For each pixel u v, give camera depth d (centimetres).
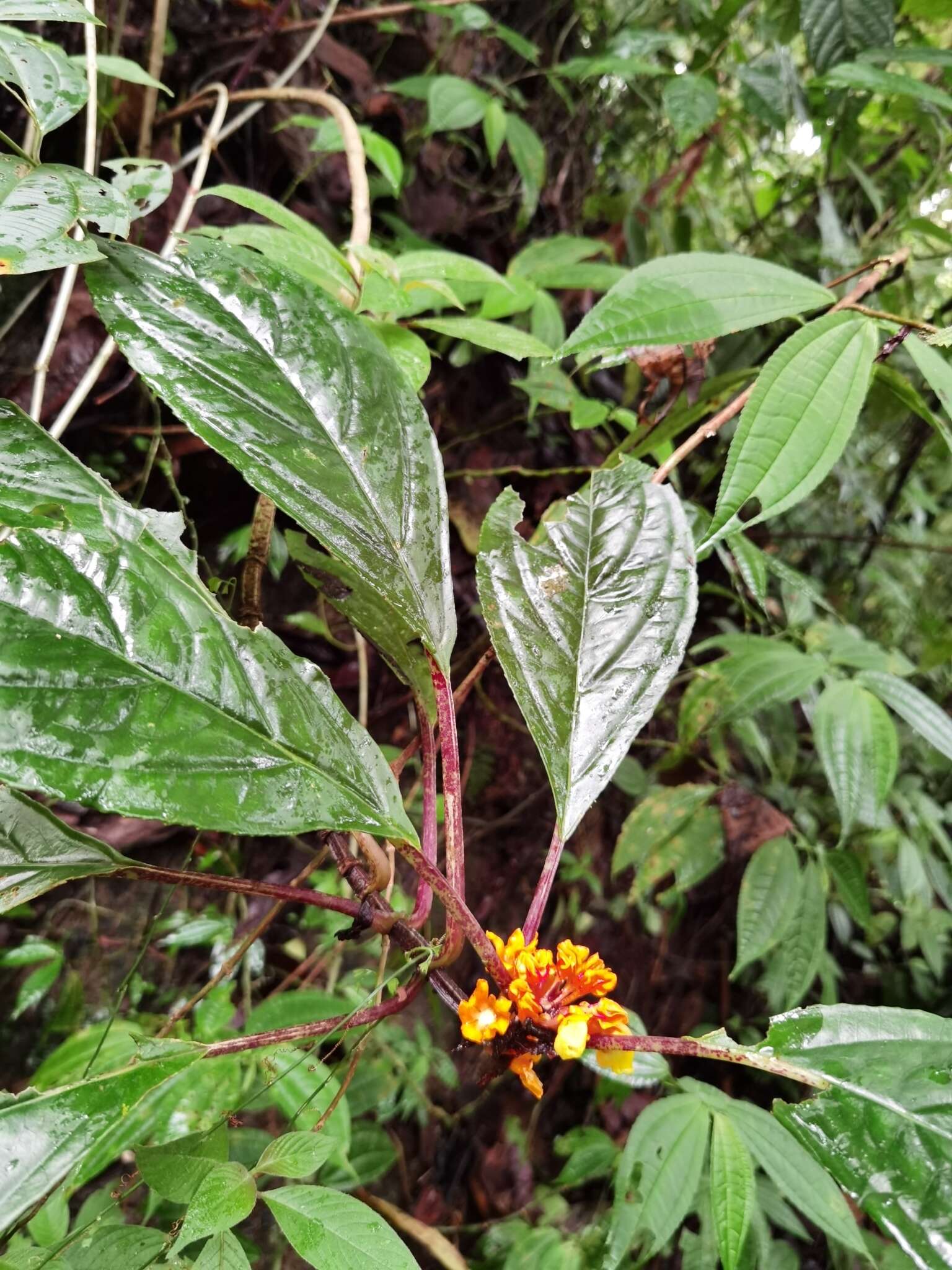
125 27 66
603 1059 30
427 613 34
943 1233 25
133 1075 28
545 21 100
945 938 99
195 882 32
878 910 108
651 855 75
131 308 33
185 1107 44
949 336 39
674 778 87
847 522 112
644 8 100
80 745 25
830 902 97
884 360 42
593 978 29
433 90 74
